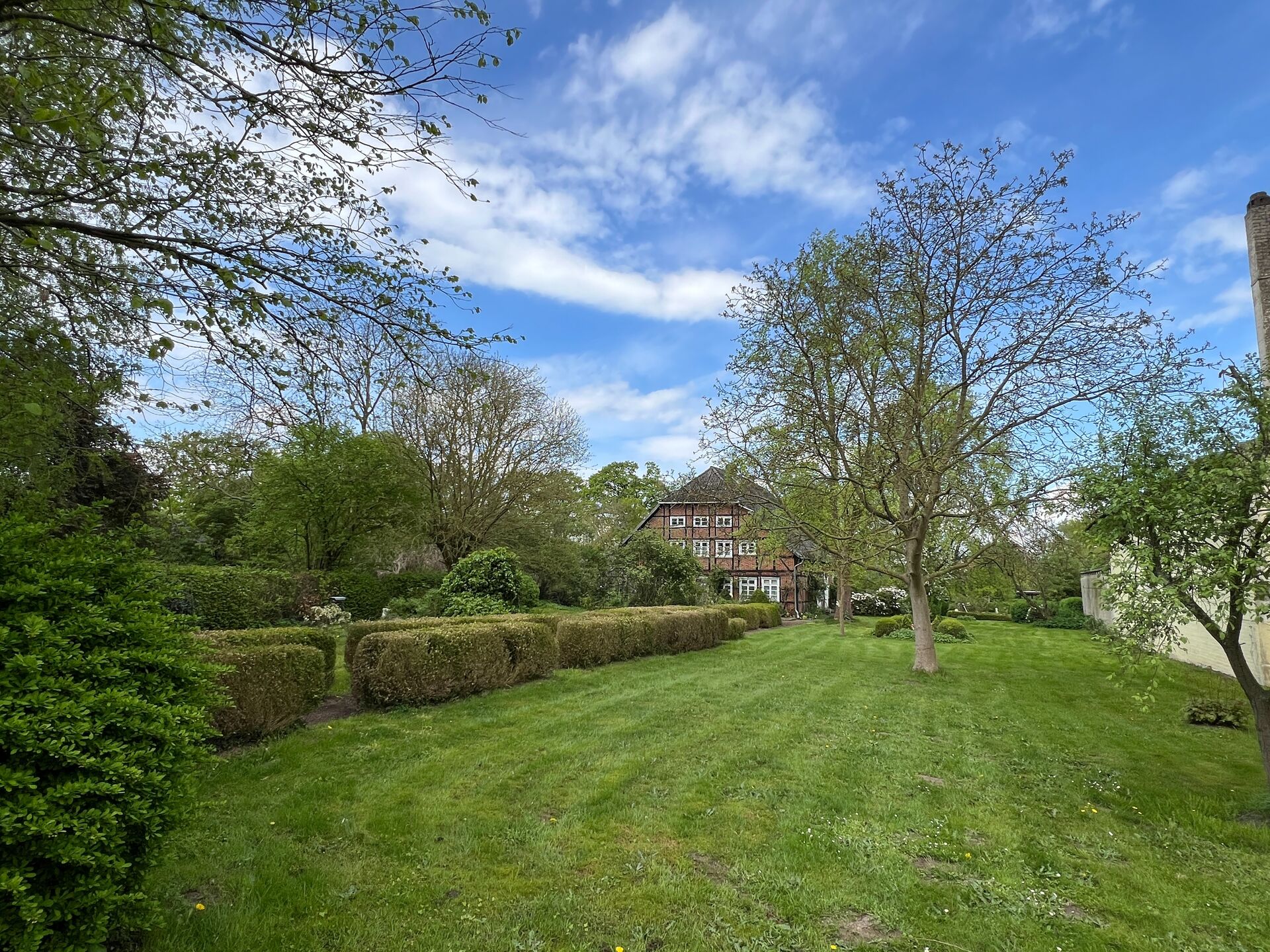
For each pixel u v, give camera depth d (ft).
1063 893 12.09
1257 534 15.16
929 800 16.87
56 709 7.35
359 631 29.58
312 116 15.35
